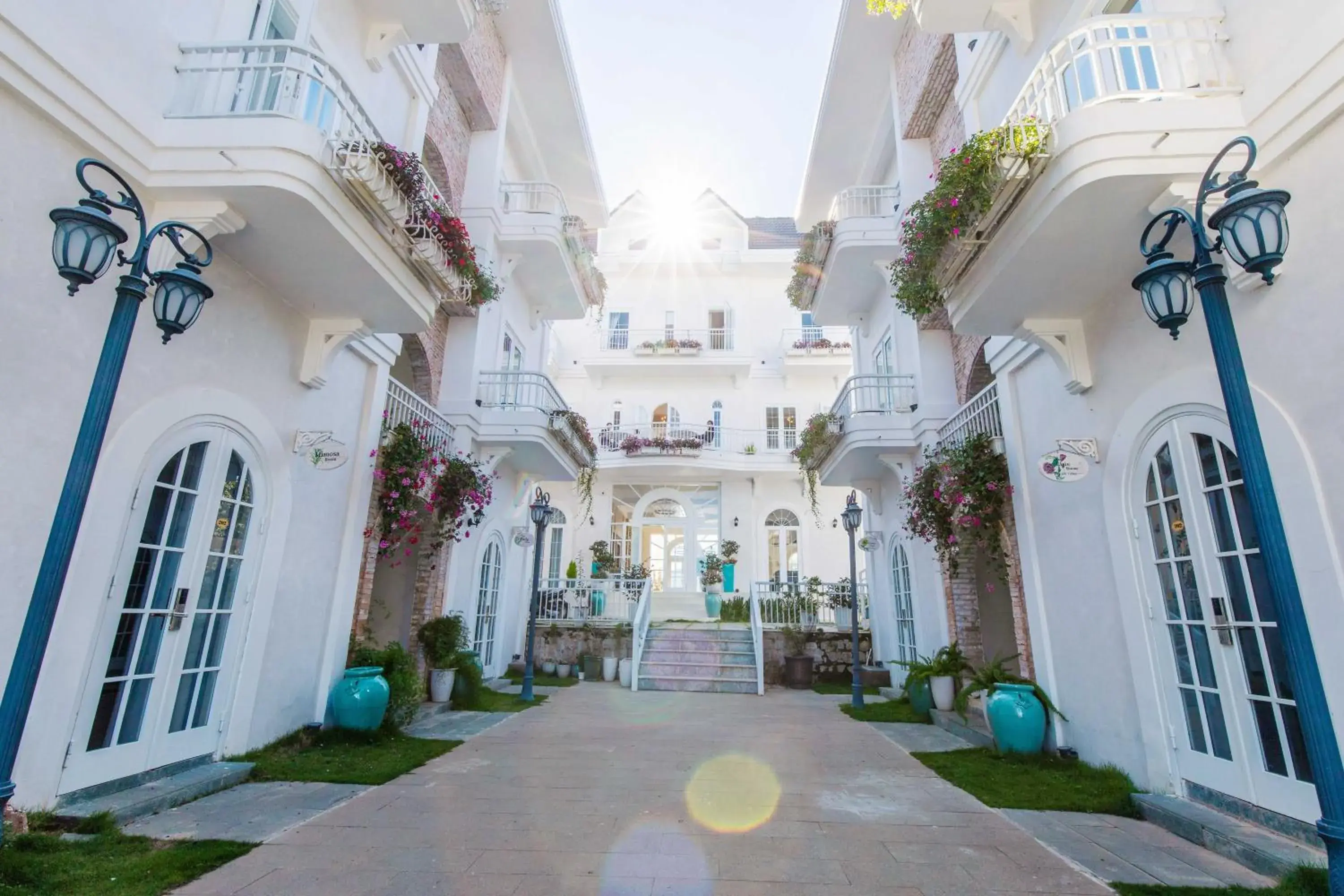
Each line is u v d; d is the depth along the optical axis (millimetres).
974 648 8461
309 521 5914
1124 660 4836
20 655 2453
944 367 9258
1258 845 3389
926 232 4992
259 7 5047
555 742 6465
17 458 3318
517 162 12477
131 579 4102
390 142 6902
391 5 6277
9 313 3279
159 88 4141
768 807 4418
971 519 6855
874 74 10328
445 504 8367
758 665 10805
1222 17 3852
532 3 9773
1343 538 3088
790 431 17953
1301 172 3338
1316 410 3227
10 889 2773
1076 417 5406
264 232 4520
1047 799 4551
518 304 11578
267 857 3385
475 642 10117
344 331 5785
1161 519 4500
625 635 12422
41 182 3428
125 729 4094
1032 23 5844
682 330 18688
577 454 11969
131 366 4023
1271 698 3625
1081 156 3764
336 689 6137
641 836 3809
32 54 3328
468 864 3363
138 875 3027
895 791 4824
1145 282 2879
